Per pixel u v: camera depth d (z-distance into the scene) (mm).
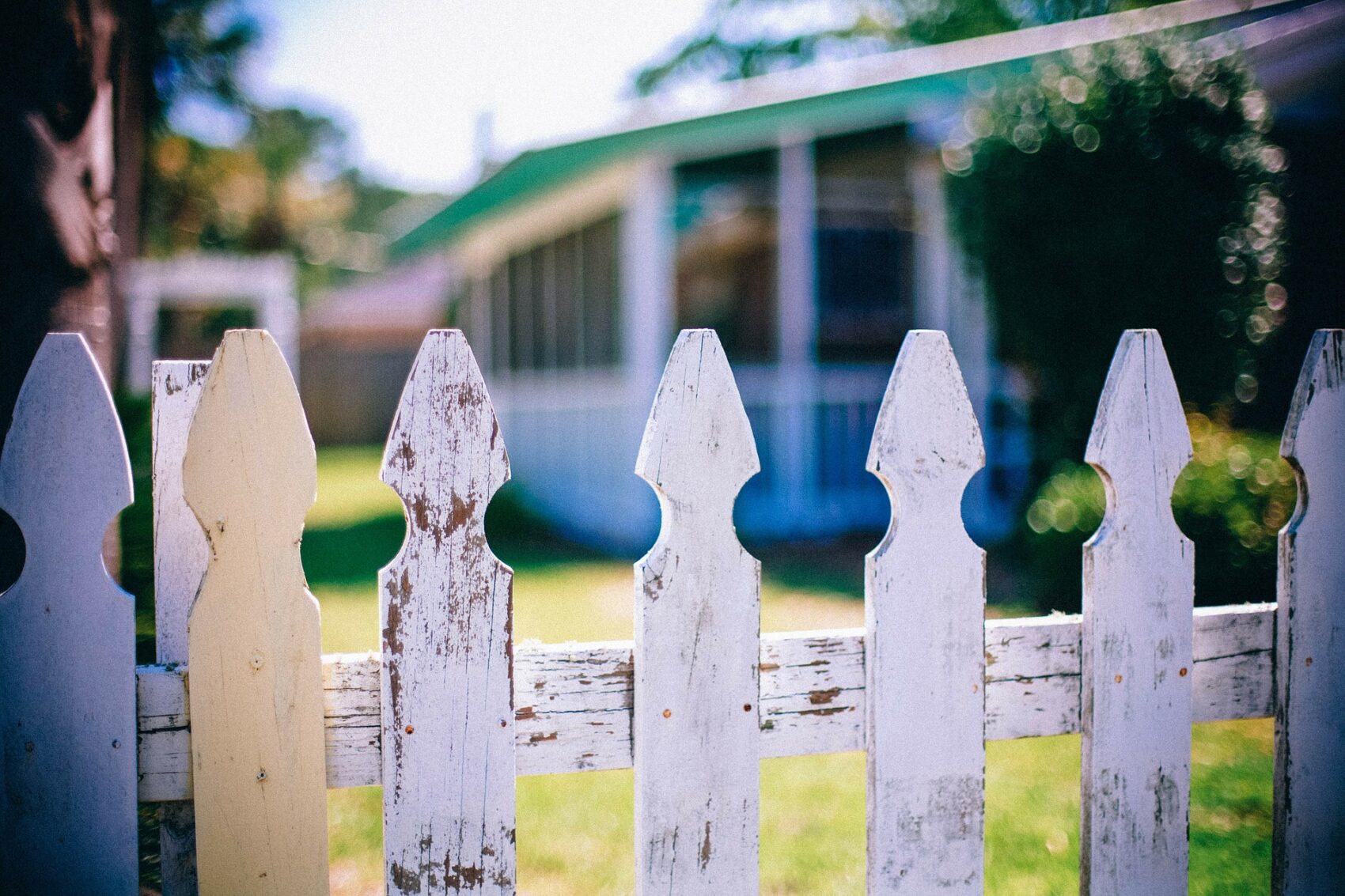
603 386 9734
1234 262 5855
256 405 1454
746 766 1614
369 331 29203
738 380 9094
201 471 1436
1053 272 6086
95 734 1437
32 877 1427
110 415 1434
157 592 1531
